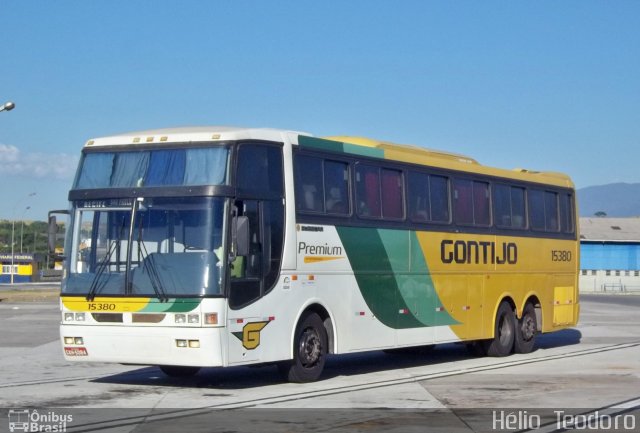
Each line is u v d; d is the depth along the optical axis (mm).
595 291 84062
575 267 23156
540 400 13062
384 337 16281
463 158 19406
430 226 17688
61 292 13781
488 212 19688
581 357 19859
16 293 55250
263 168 13938
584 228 89500
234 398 13062
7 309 37938
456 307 18312
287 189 14266
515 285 20422
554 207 22453
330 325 15141
